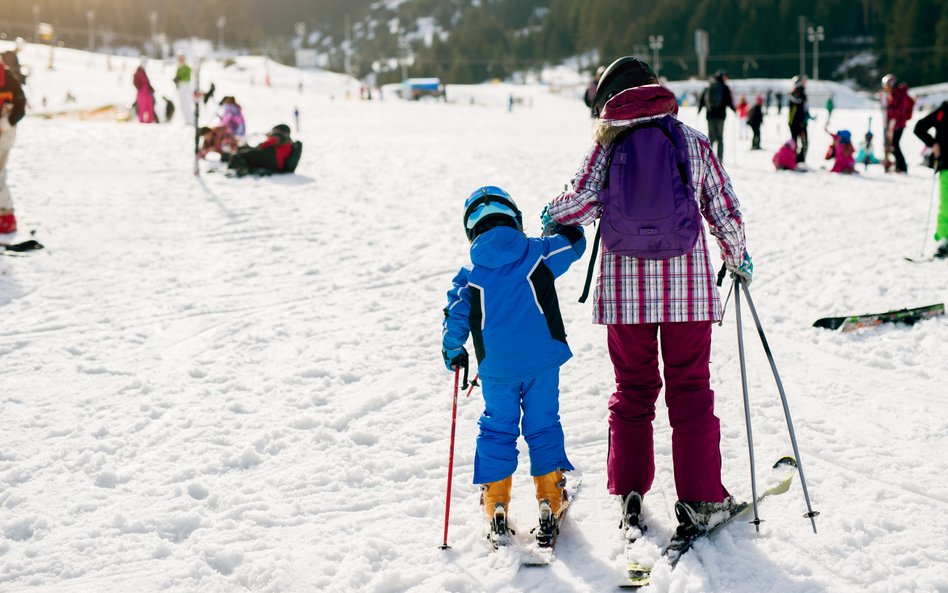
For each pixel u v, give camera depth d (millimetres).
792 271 7156
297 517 3430
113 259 7707
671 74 135125
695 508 3062
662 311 3057
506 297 3188
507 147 17594
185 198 10508
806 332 5516
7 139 7961
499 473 3219
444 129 27562
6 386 4867
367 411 4516
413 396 4684
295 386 4859
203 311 6309
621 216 2988
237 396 4715
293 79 89125
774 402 4383
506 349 3178
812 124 27750
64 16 176625
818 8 133750
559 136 24203
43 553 3188
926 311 5637
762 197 11211
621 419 3234
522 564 3025
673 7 140375
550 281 3230
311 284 7031
